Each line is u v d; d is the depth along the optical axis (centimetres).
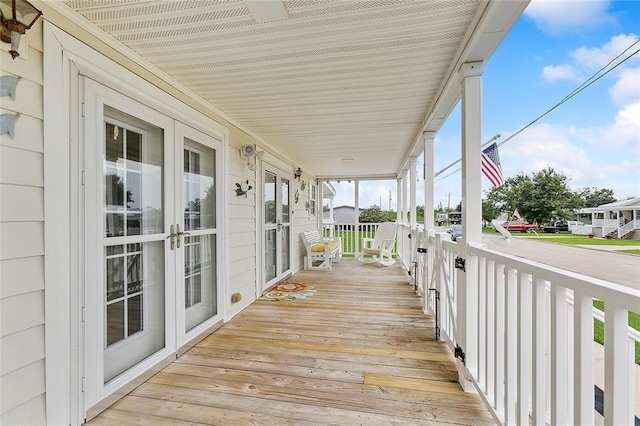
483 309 188
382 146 489
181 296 255
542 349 125
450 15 168
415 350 258
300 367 230
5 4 135
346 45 198
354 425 167
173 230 247
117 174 200
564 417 111
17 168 141
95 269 180
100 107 185
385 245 683
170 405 185
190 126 275
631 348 96
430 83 255
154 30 183
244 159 383
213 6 160
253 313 358
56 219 157
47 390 152
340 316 346
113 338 197
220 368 229
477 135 202
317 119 350
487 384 175
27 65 145
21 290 142
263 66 227
